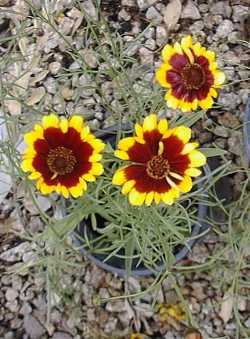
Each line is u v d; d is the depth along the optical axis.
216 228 0.35
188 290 0.36
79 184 0.24
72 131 0.24
